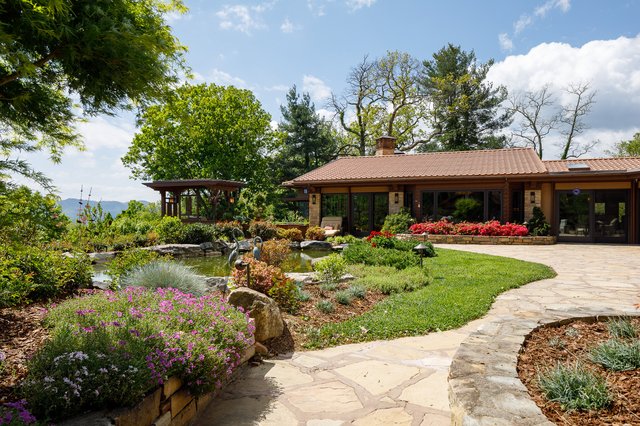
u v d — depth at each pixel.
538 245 15.87
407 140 37.78
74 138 3.47
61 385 2.13
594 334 3.26
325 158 35.62
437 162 20.98
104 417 2.11
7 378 2.66
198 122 29.62
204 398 3.05
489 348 2.81
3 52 2.28
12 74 2.61
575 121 31.62
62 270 5.78
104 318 3.29
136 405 2.27
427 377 3.53
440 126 35.06
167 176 30.52
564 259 11.52
